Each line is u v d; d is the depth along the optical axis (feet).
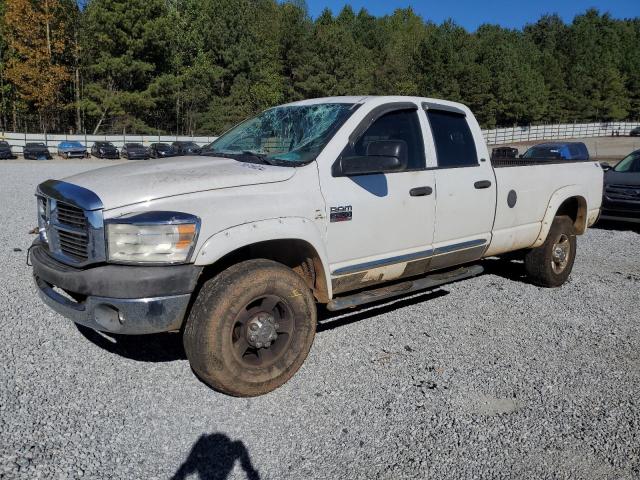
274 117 15.65
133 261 10.50
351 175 13.38
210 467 9.50
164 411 11.19
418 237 14.93
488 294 19.56
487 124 267.18
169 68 194.08
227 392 11.59
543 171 19.10
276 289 11.74
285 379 12.16
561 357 14.35
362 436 10.53
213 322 10.97
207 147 15.99
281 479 9.27
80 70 184.75
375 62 271.90
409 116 15.16
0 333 14.60
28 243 25.53
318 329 15.81
